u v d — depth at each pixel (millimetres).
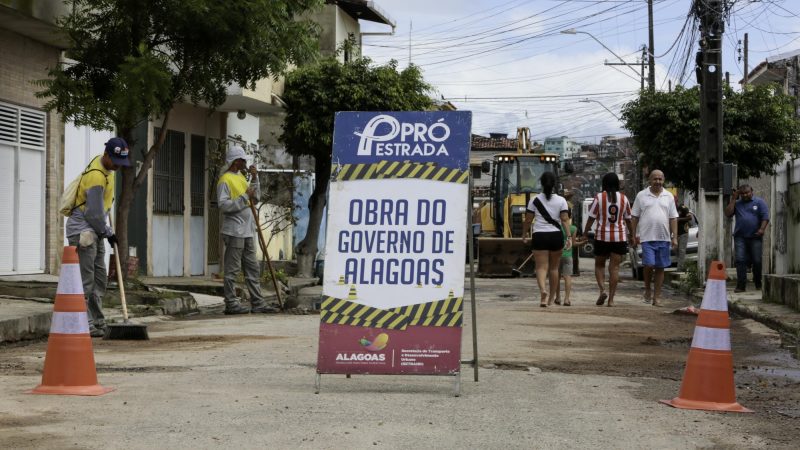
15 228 17000
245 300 18141
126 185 15719
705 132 20625
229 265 15102
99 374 8227
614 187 16922
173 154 23594
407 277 7566
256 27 15547
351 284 7590
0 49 16391
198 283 19094
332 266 7625
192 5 14664
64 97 14891
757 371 9227
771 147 28094
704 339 7090
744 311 15508
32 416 6367
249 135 29016
